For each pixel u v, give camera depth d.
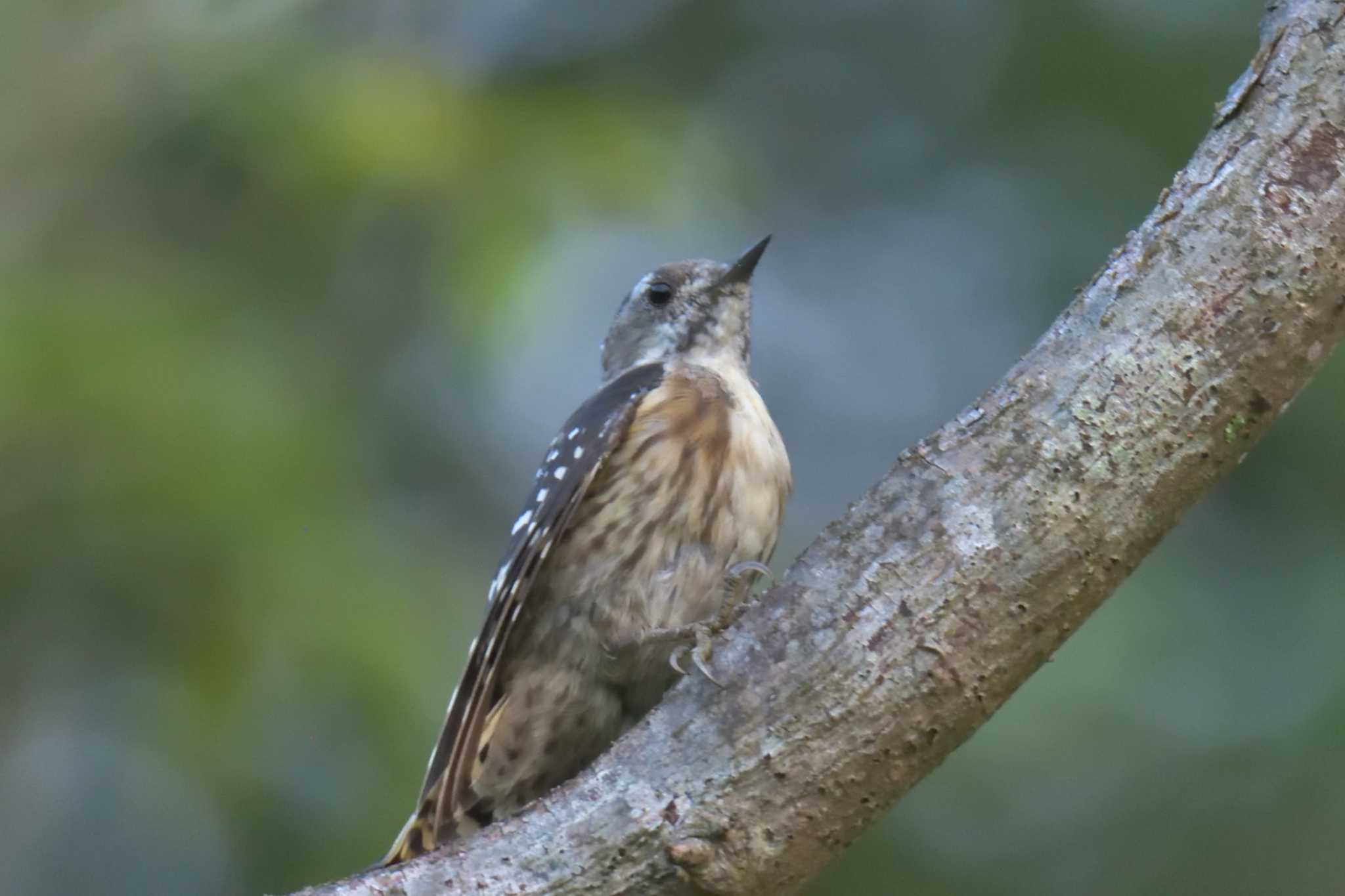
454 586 12.27
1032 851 12.41
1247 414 5.98
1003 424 6.07
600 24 15.84
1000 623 5.96
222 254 12.76
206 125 12.89
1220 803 12.29
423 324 13.05
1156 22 14.84
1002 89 15.57
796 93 16.08
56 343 11.64
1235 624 13.05
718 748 6.07
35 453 11.31
